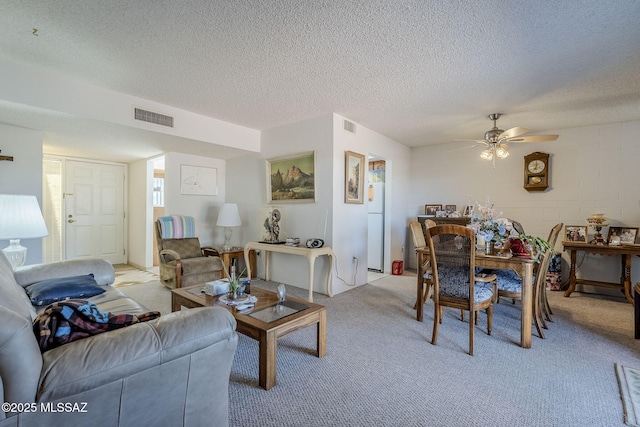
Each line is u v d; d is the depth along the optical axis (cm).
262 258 484
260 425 155
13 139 330
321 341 226
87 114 298
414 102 344
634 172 402
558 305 361
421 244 332
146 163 546
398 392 184
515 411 168
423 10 185
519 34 209
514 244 267
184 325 126
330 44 225
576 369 212
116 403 109
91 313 121
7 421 89
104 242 575
